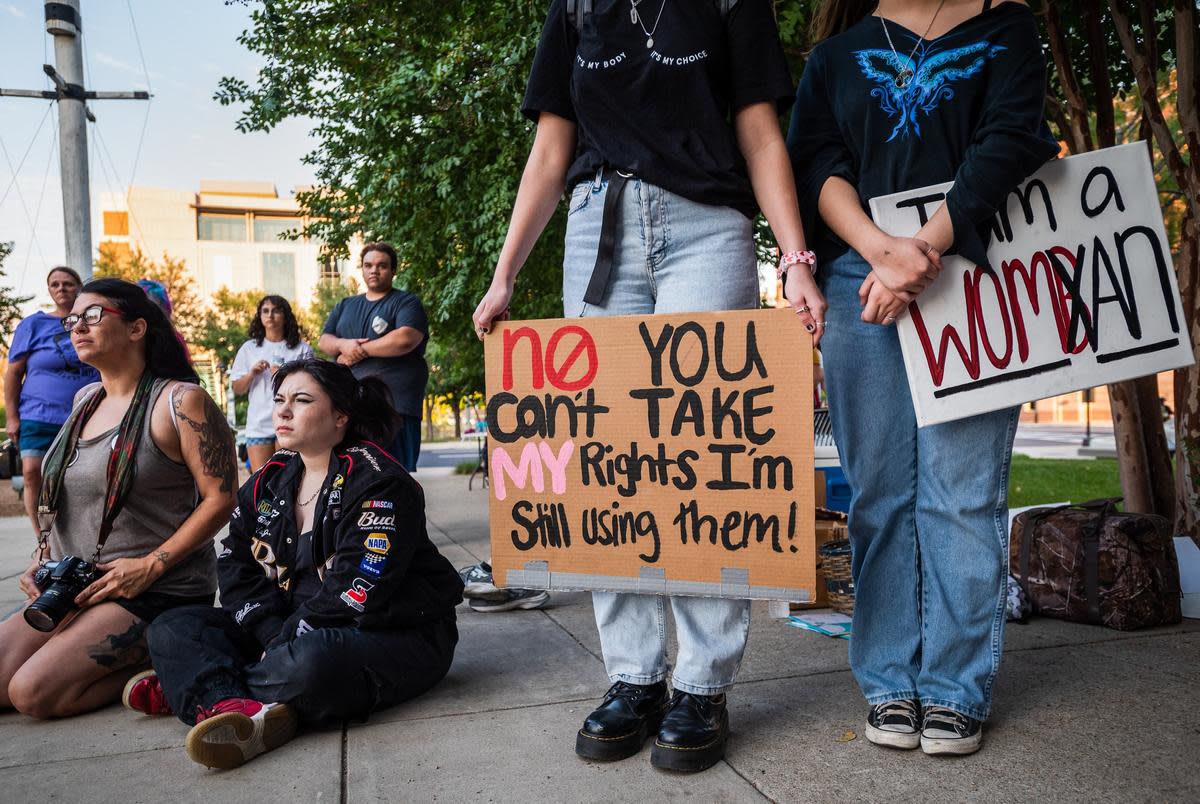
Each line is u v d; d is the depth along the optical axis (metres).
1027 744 1.93
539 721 2.21
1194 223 3.81
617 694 2.03
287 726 2.10
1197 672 2.40
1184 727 2.00
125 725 2.30
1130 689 2.27
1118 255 1.93
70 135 9.20
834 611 3.33
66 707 2.35
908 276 1.82
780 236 1.93
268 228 91.94
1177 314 1.93
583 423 2.06
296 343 5.64
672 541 1.99
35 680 2.29
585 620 3.33
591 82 1.96
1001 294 1.90
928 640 1.99
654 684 2.05
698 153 1.93
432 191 8.38
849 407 2.04
